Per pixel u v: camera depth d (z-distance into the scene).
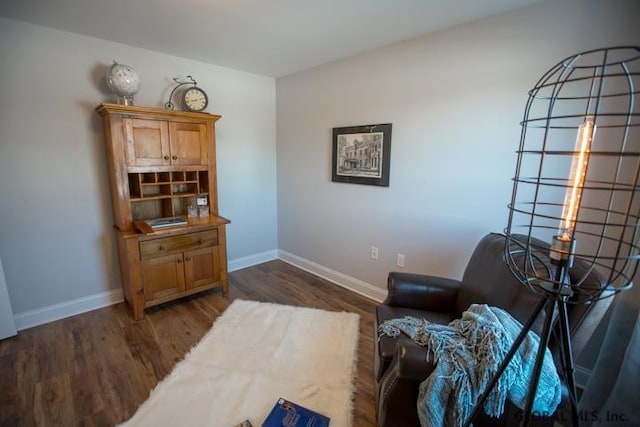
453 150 2.19
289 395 1.68
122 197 2.38
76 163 2.41
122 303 2.72
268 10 1.91
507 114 1.92
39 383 1.75
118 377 1.80
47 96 2.24
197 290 2.74
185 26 2.16
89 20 2.07
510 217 0.98
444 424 1.12
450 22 2.04
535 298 1.29
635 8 1.50
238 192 3.48
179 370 1.85
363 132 2.73
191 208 2.90
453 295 1.83
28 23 2.10
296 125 3.41
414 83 2.35
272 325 2.37
